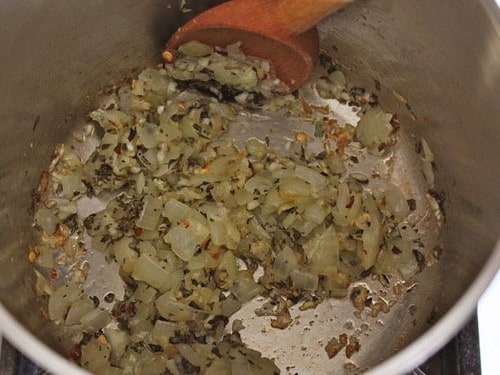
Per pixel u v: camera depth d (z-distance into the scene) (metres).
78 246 0.36
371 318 0.34
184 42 0.36
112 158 0.36
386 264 0.35
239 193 0.35
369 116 0.38
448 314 0.24
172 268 0.33
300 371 0.33
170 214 0.34
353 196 0.35
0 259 0.32
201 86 0.38
